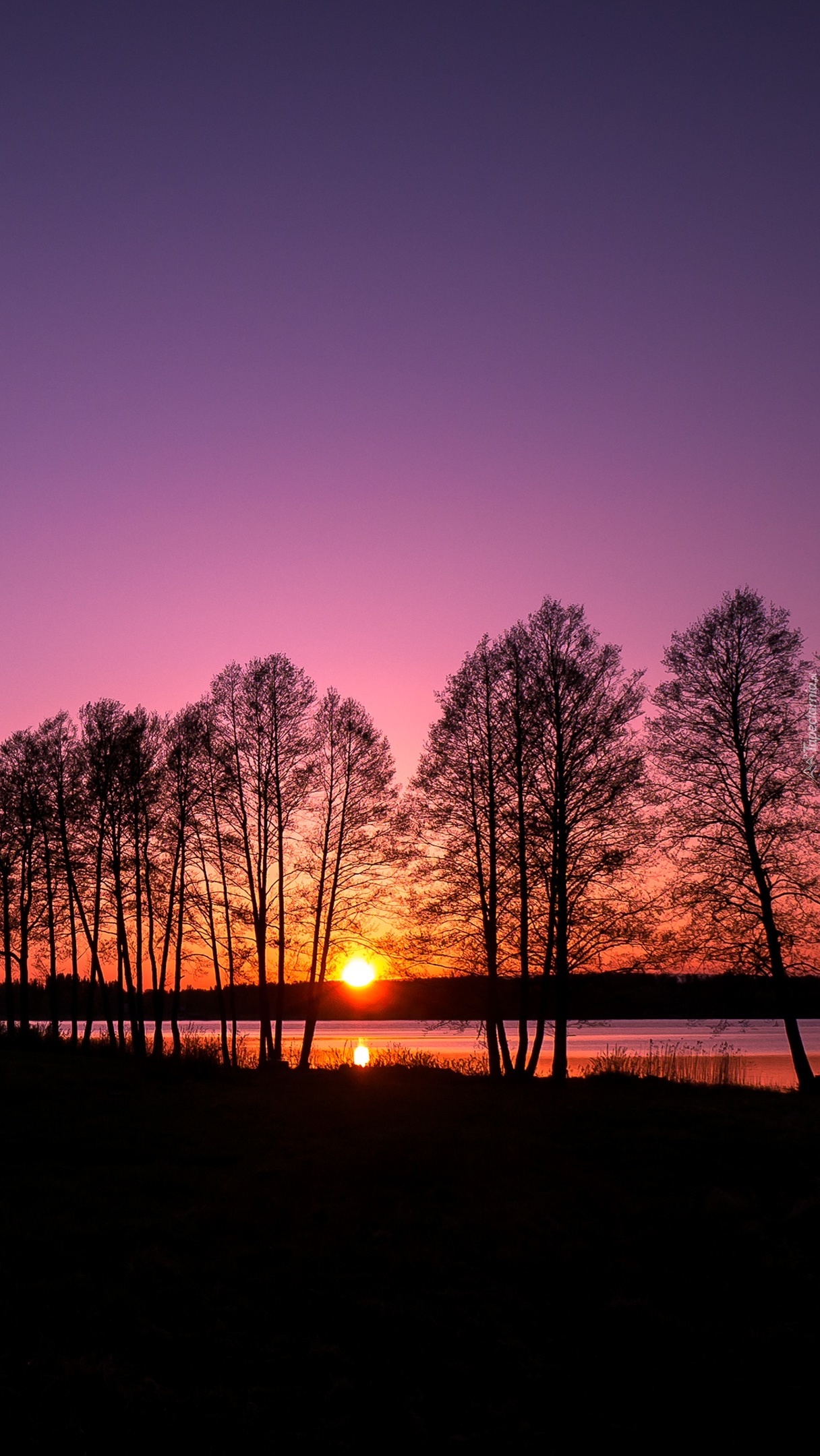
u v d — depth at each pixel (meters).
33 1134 18.58
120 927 41.03
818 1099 24.39
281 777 37.88
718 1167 16.22
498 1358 9.06
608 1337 9.57
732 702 31.17
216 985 40.19
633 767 30.53
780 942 29.67
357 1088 26.50
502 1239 12.48
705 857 30.83
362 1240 12.43
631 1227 13.07
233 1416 7.93
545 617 32.53
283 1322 9.84
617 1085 27.53
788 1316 10.07
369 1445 7.57
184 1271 11.11
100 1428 7.66
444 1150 17.44
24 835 44.00
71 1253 11.57
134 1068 30.25
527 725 31.94
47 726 43.03
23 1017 45.50
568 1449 7.57
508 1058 31.52
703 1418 8.04
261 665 38.53
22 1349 8.95
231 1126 19.86
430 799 32.94
